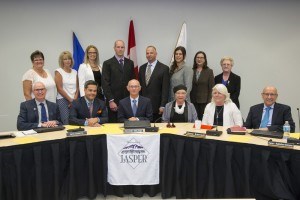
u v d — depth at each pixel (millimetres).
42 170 2670
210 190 2766
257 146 2537
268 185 2475
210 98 4215
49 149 2695
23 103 3201
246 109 4984
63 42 4703
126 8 4699
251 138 2744
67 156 2807
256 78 4906
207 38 4797
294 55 4859
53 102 3557
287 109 3170
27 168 2605
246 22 4781
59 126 3125
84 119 3336
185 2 4723
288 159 2424
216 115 3375
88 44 4730
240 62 4863
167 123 3410
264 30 4805
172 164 2936
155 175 2926
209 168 2760
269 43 4832
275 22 4789
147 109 3578
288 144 2426
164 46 4785
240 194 2684
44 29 4668
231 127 3035
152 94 4082
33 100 3227
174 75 4148
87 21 4691
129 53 4699
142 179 2918
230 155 2650
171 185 2959
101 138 2906
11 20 4621
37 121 3193
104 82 4031
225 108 3352
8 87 4746
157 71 4070
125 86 4121
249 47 4832
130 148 2881
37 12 4633
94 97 3396
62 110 3918
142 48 4789
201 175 2826
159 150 2906
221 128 3168
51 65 4734
